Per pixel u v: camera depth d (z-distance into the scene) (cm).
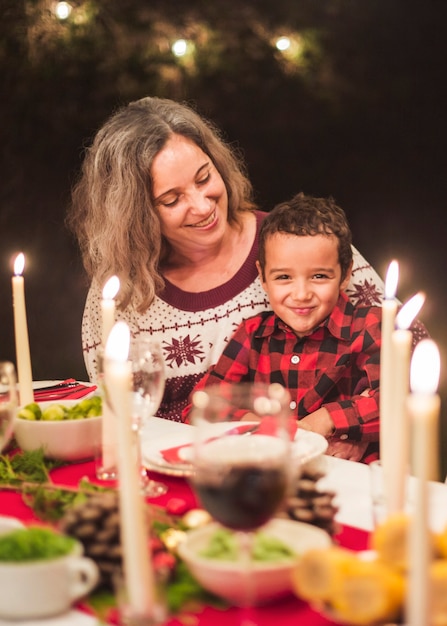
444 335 463
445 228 512
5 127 462
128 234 216
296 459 133
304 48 469
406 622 78
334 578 79
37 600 87
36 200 479
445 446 329
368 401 190
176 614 88
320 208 205
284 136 498
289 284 202
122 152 212
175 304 227
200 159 211
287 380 208
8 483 132
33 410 150
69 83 454
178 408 229
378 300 227
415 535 67
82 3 433
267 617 87
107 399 135
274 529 97
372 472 111
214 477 83
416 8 484
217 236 216
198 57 452
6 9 436
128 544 78
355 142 509
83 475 141
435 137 507
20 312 163
